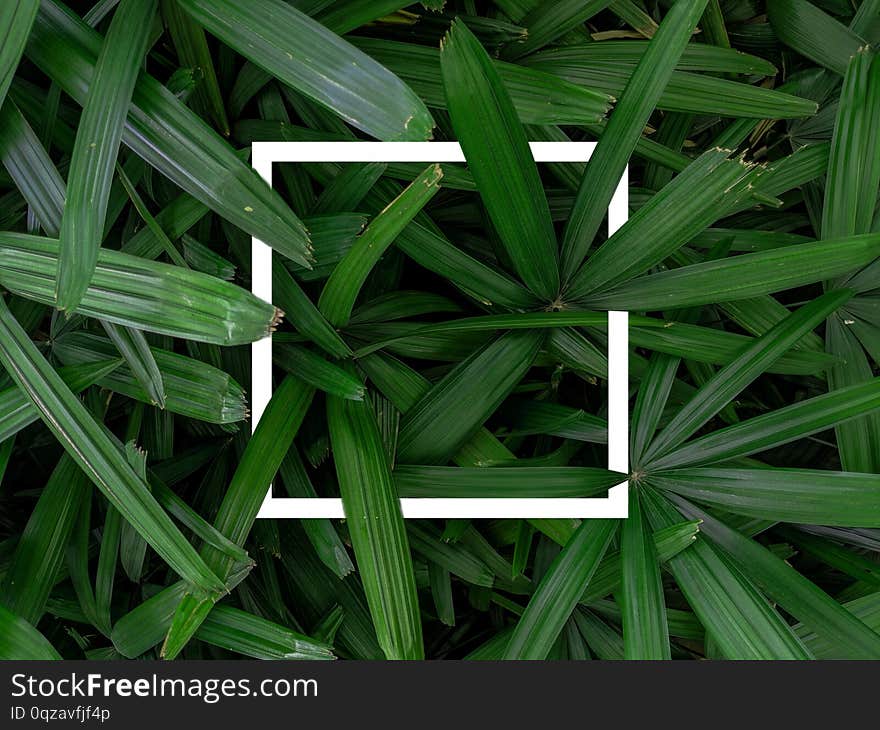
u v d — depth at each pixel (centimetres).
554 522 183
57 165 179
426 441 180
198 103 186
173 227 176
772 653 173
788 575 177
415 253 179
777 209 202
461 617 204
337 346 179
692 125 199
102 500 186
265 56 165
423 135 163
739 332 204
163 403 171
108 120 165
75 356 176
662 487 179
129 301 165
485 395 180
